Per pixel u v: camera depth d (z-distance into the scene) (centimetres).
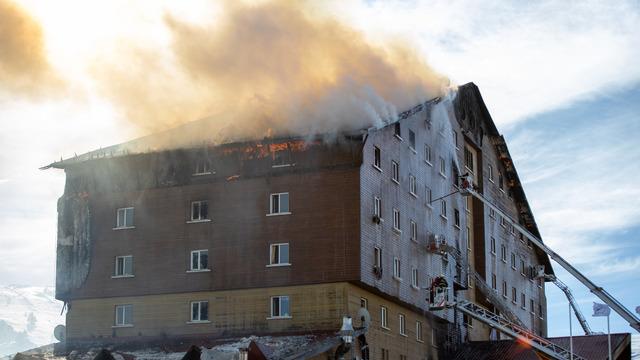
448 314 7244
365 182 6006
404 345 6469
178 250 6278
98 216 6550
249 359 5238
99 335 6341
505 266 8512
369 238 5984
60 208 6681
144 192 6462
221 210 6222
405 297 6438
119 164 6544
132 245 6406
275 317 5919
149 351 5981
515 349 7131
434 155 7250
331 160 6012
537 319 9256
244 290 6038
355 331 5656
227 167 6262
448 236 7388
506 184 8881
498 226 8450
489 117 8425
